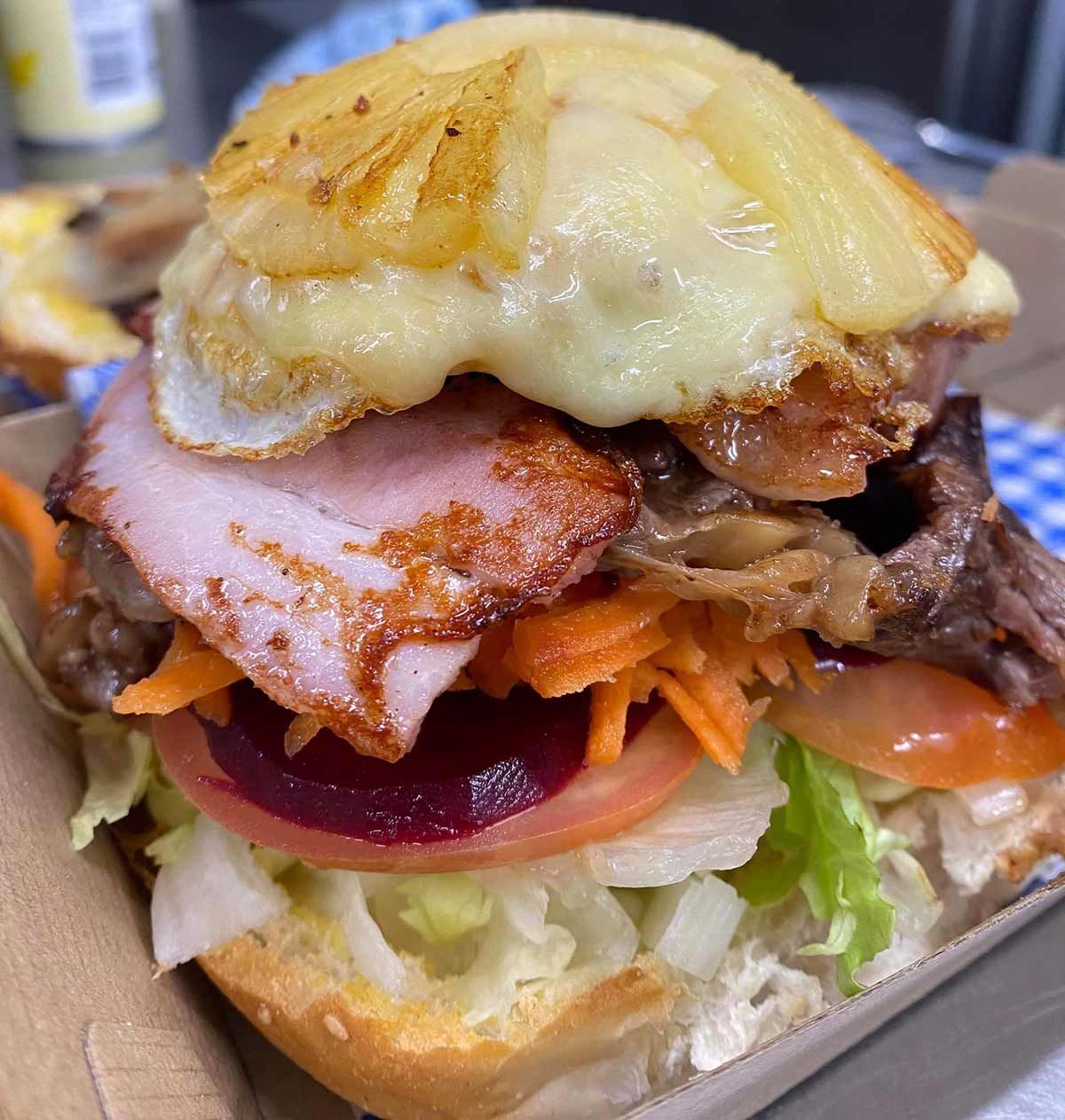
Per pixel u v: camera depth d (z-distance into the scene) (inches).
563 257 3.9
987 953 5.1
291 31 23.3
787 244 4.0
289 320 3.9
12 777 4.5
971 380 9.8
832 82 22.5
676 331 3.9
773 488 4.3
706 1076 3.6
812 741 4.9
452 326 3.8
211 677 4.4
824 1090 4.6
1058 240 9.0
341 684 3.8
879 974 4.8
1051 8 19.1
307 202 3.9
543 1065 4.4
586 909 4.6
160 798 5.2
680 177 4.1
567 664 4.2
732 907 4.7
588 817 4.4
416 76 4.5
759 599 4.2
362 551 4.1
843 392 4.1
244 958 4.7
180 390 4.4
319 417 4.0
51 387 9.9
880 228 4.1
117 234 10.1
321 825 4.4
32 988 3.6
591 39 4.9
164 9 24.9
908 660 4.9
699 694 4.6
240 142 4.7
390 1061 4.3
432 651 3.9
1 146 16.7
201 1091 4.2
